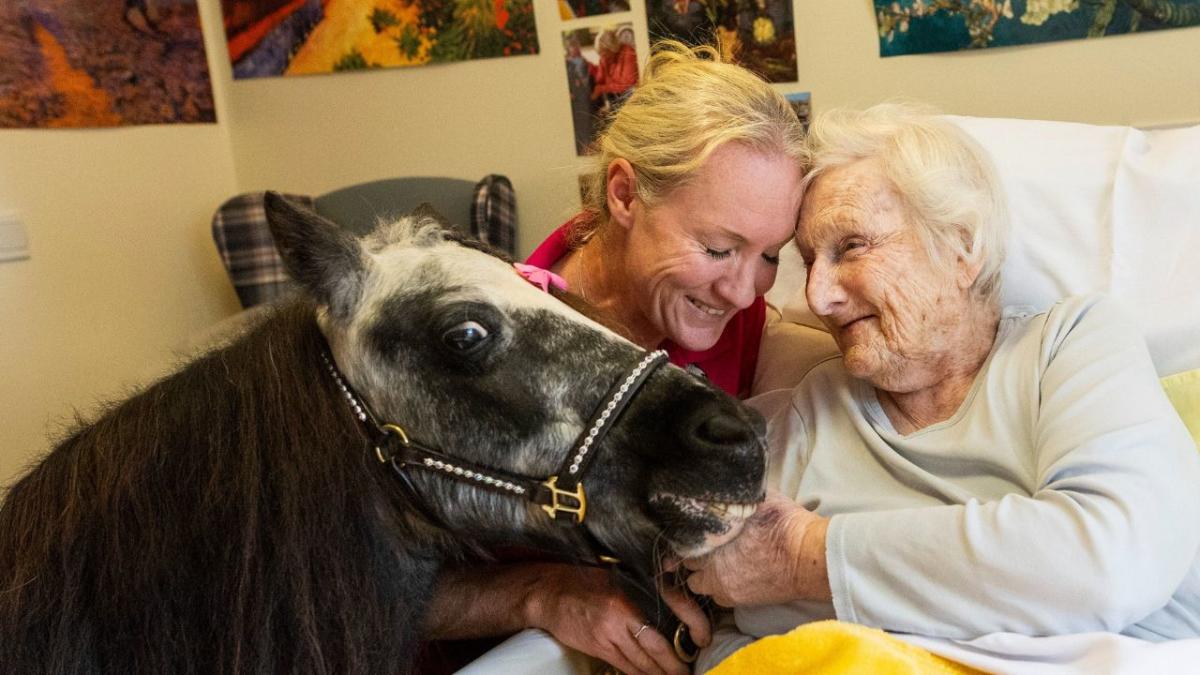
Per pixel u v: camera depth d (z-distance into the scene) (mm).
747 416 999
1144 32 2070
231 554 1004
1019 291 1423
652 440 998
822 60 2461
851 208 1142
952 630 963
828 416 1289
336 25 3162
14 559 1043
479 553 1159
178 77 3264
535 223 3033
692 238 1234
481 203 2809
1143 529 929
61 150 2859
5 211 2689
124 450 1054
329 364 1093
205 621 1002
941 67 2322
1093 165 1430
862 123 1195
